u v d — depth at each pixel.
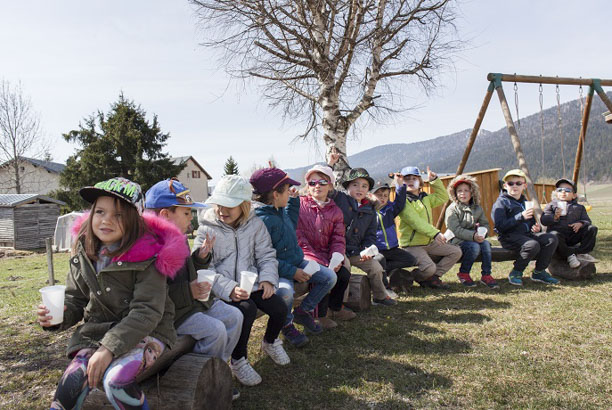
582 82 6.78
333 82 8.56
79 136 30.44
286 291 3.17
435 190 5.71
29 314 4.63
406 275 5.18
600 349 3.13
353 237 4.46
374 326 3.85
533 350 3.16
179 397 1.96
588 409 2.32
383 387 2.66
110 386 1.73
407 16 8.86
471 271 6.22
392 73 9.28
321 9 8.58
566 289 4.86
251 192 2.98
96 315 1.96
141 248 1.88
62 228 17.16
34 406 2.57
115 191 1.87
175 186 2.65
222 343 2.32
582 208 5.41
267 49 8.77
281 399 2.55
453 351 3.20
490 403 2.42
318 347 3.39
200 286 2.29
